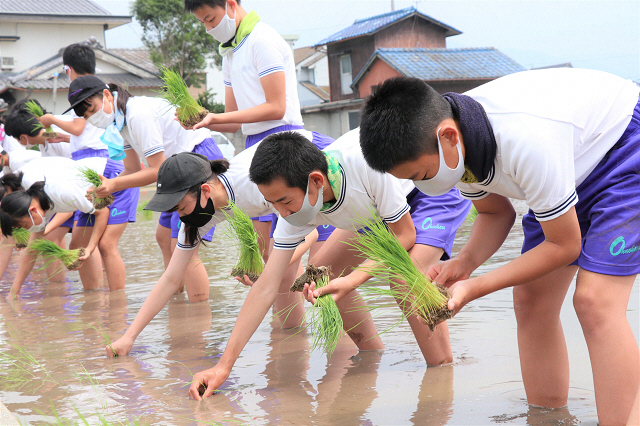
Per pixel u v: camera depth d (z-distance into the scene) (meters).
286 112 4.04
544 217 2.04
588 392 2.55
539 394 2.42
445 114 2.00
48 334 4.04
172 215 4.80
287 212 2.57
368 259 2.70
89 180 4.20
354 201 2.72
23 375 3.14
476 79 24.98
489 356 3.08
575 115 2.11
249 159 3.27
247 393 2.76
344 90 29.45
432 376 2.85
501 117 2.05
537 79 2.16
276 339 3.70
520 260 2.12
